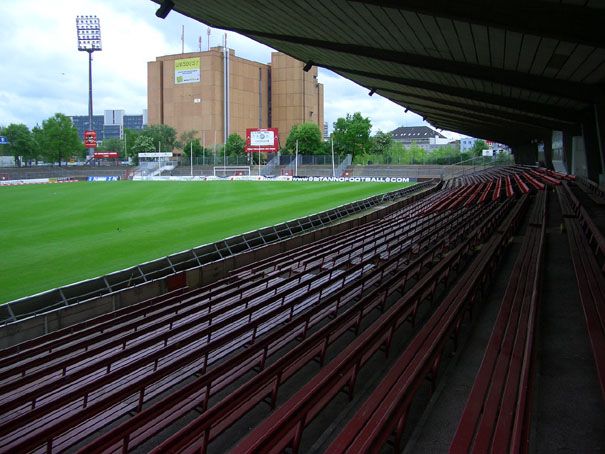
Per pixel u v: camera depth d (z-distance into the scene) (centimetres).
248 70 13138
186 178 8181
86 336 959
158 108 13150
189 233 2411
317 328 811
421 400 538
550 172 3334
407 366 518
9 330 1010
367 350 611
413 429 480
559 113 1902
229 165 9225
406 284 1040
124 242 2191
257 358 662
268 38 1694
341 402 555
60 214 3158
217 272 1561
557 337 654
